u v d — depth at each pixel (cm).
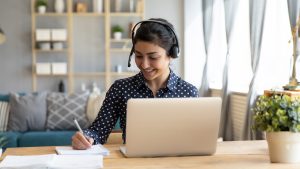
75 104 509
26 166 158
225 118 518
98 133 217
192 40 669
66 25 691
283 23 454
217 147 206
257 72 440
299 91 322
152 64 202
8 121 507
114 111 221
